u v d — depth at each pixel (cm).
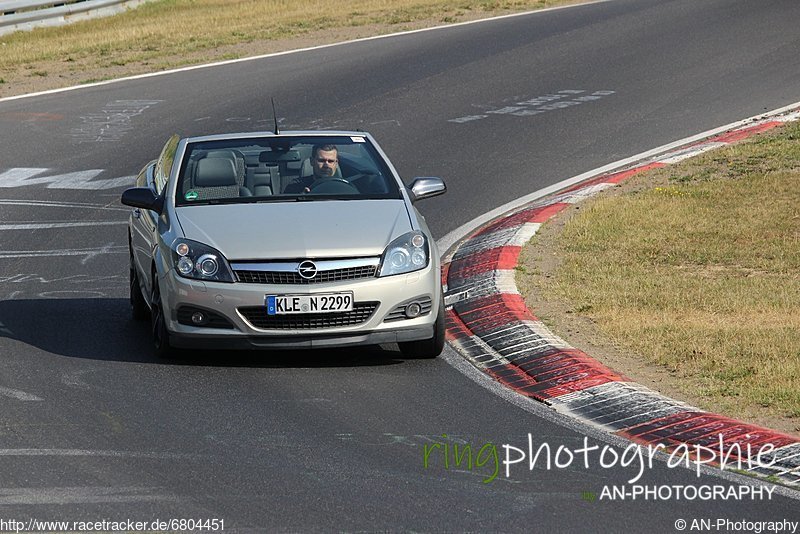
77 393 2875
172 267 3083
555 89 8225
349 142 3634
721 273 4078
